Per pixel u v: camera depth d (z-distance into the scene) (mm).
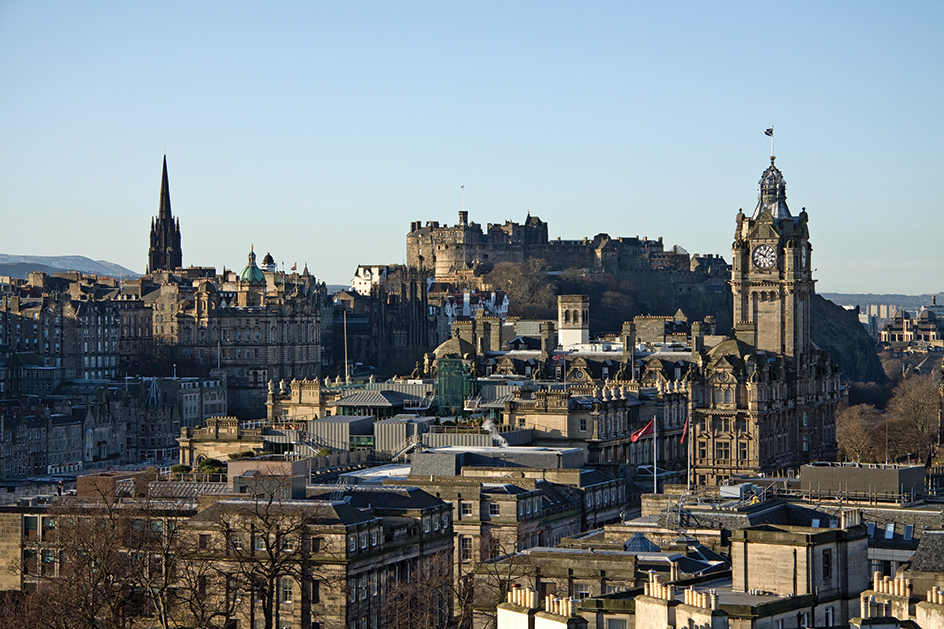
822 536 166500
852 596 168375
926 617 144875
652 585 154750
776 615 154375
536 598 163875
